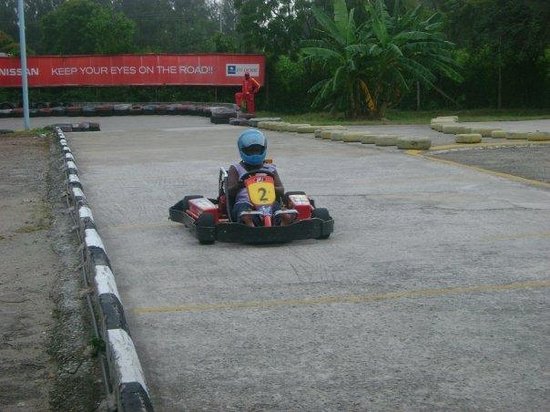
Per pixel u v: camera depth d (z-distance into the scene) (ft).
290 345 16.37
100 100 133.08
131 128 93.25
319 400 13.69
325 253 24.54
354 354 15.78
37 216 32.55
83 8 165.68
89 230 24.72
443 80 126.52
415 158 50.83
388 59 98.99
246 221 25.79
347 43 100.07
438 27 103.96
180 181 42.24
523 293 19.74
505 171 43.34
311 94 128.47
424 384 14.25
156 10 228.43
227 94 134.10
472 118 97.81
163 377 14.83
